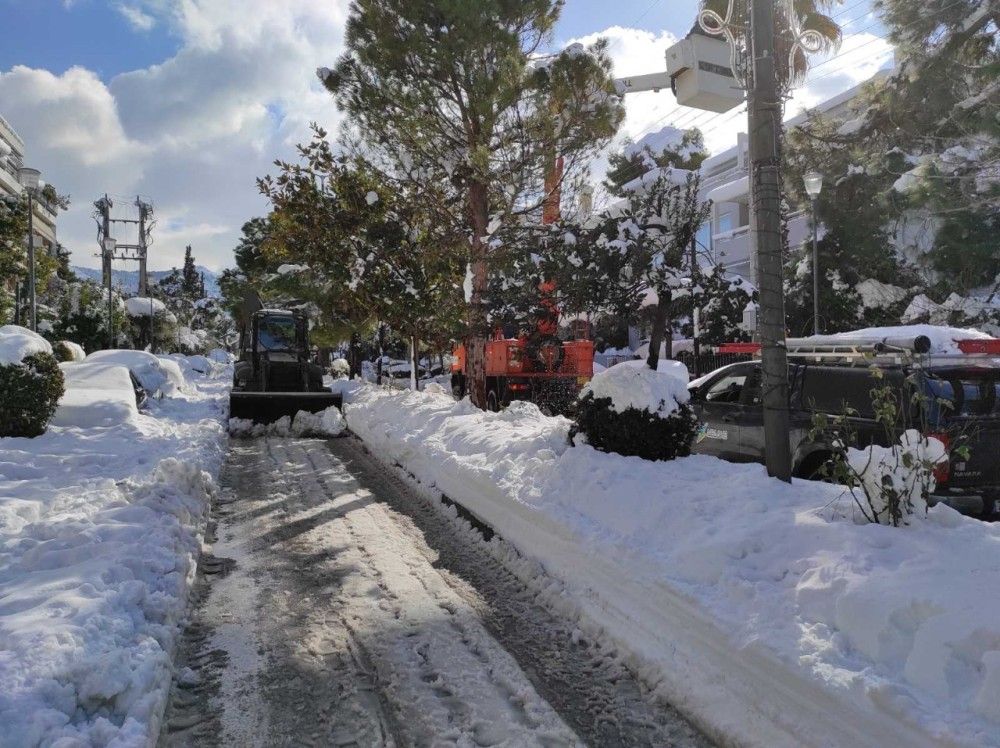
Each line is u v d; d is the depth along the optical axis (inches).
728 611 137.1
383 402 510.9
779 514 170.1
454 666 149.3
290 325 661.9
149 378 652.1
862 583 126.3
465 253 540.1
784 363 206.5
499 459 278.8
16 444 355.9
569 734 125.0
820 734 109.7
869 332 284.2
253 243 1105.4
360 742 122.3
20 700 104.5
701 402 330.0
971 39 644.1
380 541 239.6
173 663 145.3
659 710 133.2
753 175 210.5
